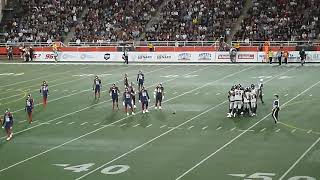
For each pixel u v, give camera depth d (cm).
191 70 4953
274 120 2959
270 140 2584
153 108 3378
